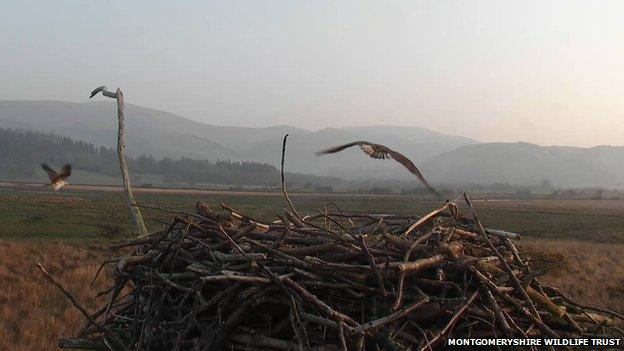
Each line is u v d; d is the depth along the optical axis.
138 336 6.16
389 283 5.48
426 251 5.69
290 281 5.17
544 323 6.23
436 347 5.45
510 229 50.84
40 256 22.34
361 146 3.68
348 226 7.62
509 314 5.89
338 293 5.52
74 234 37.88
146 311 6.01
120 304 6.80
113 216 52.91
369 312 5.44
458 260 5.60
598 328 6.70
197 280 5.46
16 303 13.69
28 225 41.00
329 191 178.00
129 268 6.19
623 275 19.86
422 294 5.28
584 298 14.54
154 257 6.11
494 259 6.17
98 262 21.11
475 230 6.79
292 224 6.58
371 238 6.26
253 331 5.41
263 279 5.26
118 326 6.77
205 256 6.00
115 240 34.16
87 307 13.36
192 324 5.40
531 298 5.98
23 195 92.31
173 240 5.98
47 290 15.21
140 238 6.44
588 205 117.06
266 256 5.64
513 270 6.32
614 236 47.12
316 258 5.50
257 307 5.49
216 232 6.06
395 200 110.81
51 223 43.28
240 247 5.86
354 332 4.81
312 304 5.10
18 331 11.41
